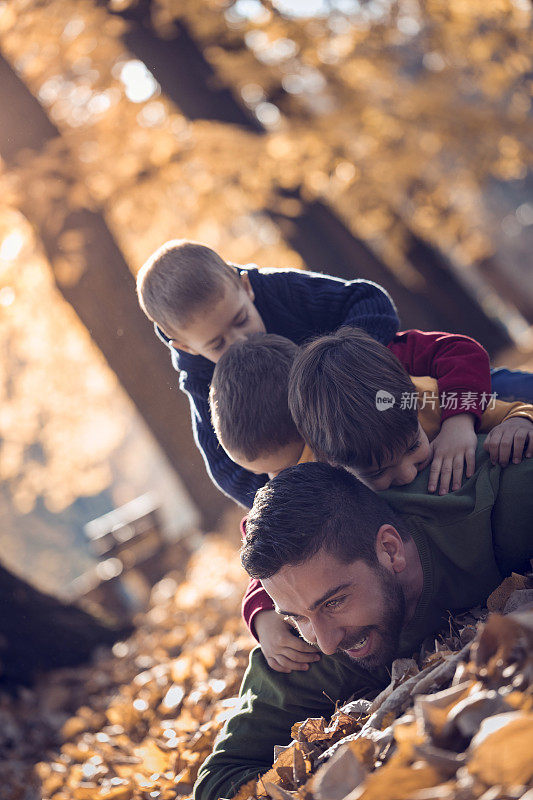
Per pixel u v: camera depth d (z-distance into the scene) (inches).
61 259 309.4
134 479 1198.9
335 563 77.8
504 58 382.9
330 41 363.3
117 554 376.8
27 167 299.6
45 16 317.4
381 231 397.1
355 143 386.6
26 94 307.3
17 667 230.7
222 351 117.7
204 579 281.1
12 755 180.7
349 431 83.3
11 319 412.5
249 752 89.7
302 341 121.8
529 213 845.2
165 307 116.7
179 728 130.6
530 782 48.1
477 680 61.6
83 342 489.7
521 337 472.1
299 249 391.2
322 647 80.2
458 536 86.7
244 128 364.2
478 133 386.3
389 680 88.7
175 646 216.1
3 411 565.3
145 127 340.2
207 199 355.9
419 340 109.6
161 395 327.0
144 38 349.4
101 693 208.8
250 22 350.0
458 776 51.3
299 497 78.7
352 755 57.9
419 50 391.9
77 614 249.9
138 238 371.2
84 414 579.5
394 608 81.4
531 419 91.2
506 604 83.0
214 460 119.6
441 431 95.1
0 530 1274.6
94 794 125.7
